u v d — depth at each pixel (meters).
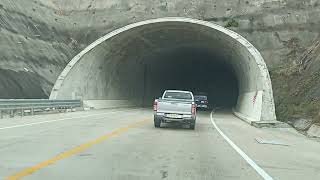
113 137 16.52
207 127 24.62
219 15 45.62
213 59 61.00
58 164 10.00
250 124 27.78
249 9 44.66
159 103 22.81
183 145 15.05
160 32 42.81
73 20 48.69
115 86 49.16
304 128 26.06
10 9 40.34
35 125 20.62
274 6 43.94
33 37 41.03
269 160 12.29
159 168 10.01
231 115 41.31
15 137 15.22
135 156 11.81
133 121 26.23
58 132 17.50
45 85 37.25
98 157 11.32
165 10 47.69
